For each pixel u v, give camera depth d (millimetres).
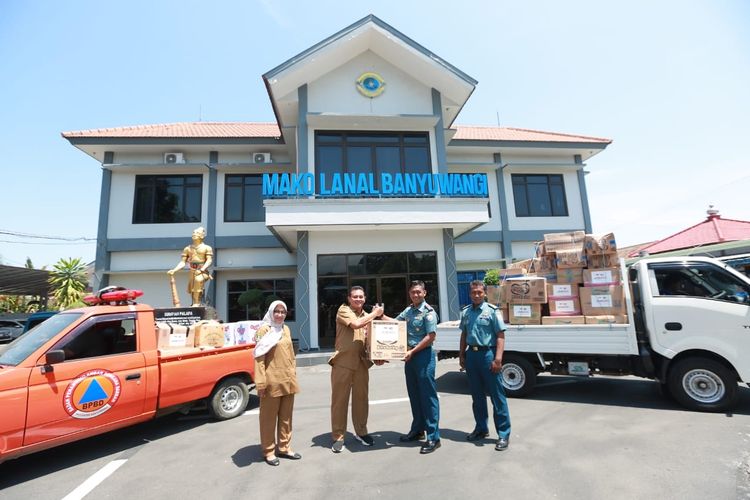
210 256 9477
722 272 5098
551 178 16281
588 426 4570
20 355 3949
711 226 12562
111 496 3361
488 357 4227
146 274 13688
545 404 5598
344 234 11438
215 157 14414
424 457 3873
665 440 4043
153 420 5629
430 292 11523
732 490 3039
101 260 13336
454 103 13125
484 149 15617
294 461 3936
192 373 5180
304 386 7457
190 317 8023
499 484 3266
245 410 6094
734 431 4219
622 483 3201
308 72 11977
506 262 15250
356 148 12148
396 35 11977
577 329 5637
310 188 10867
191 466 3934
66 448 4543
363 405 4328
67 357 4191
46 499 3346
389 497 3135
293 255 14414
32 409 3691
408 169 12266
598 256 5832
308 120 11773
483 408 4301
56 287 14875
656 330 5242
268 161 14055
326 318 11055
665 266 5418
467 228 11938
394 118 11844
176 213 14070
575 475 3367
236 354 5801
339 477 3529
